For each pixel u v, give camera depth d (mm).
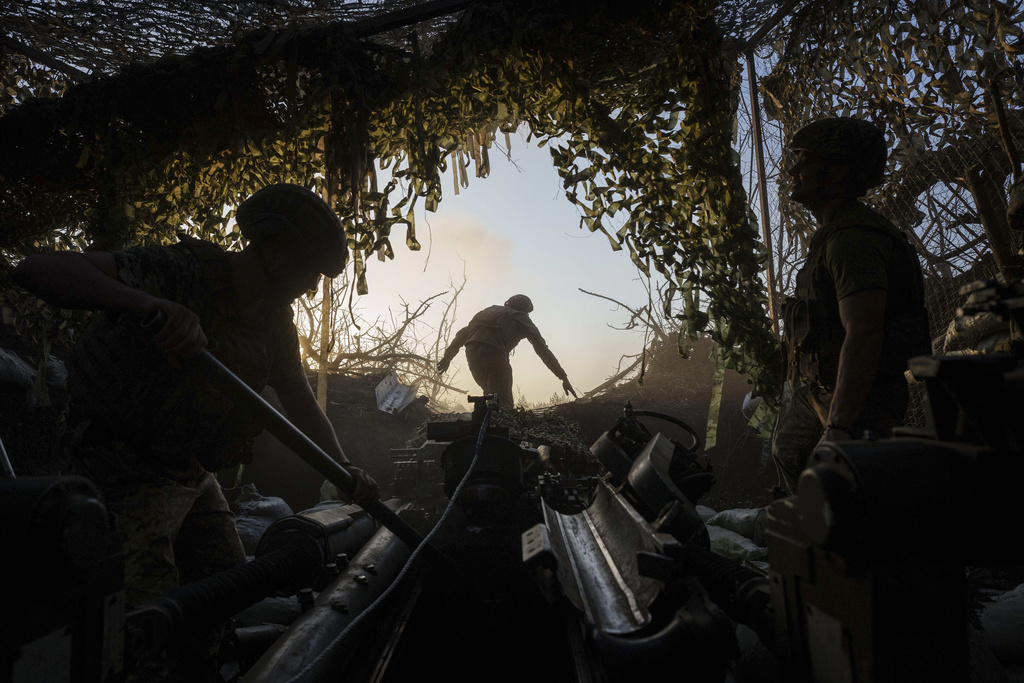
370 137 3117
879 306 1705
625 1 2658
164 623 1253
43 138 3195
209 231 3258
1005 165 3158
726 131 2631
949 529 846
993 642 1979
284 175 3213
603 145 2775
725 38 3670
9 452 3775
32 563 829
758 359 2592
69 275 1437
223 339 1761
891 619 834
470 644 2527
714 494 5438
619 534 2109
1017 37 2768
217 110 2855
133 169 3057
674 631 1272
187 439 1697
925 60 3053
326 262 1866
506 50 2760
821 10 3312
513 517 2746
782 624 1062
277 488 5375
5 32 3539
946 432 946
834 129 1951
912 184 3455
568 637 2146
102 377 1608
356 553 2646
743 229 2600
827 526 854
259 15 3127
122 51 3529
